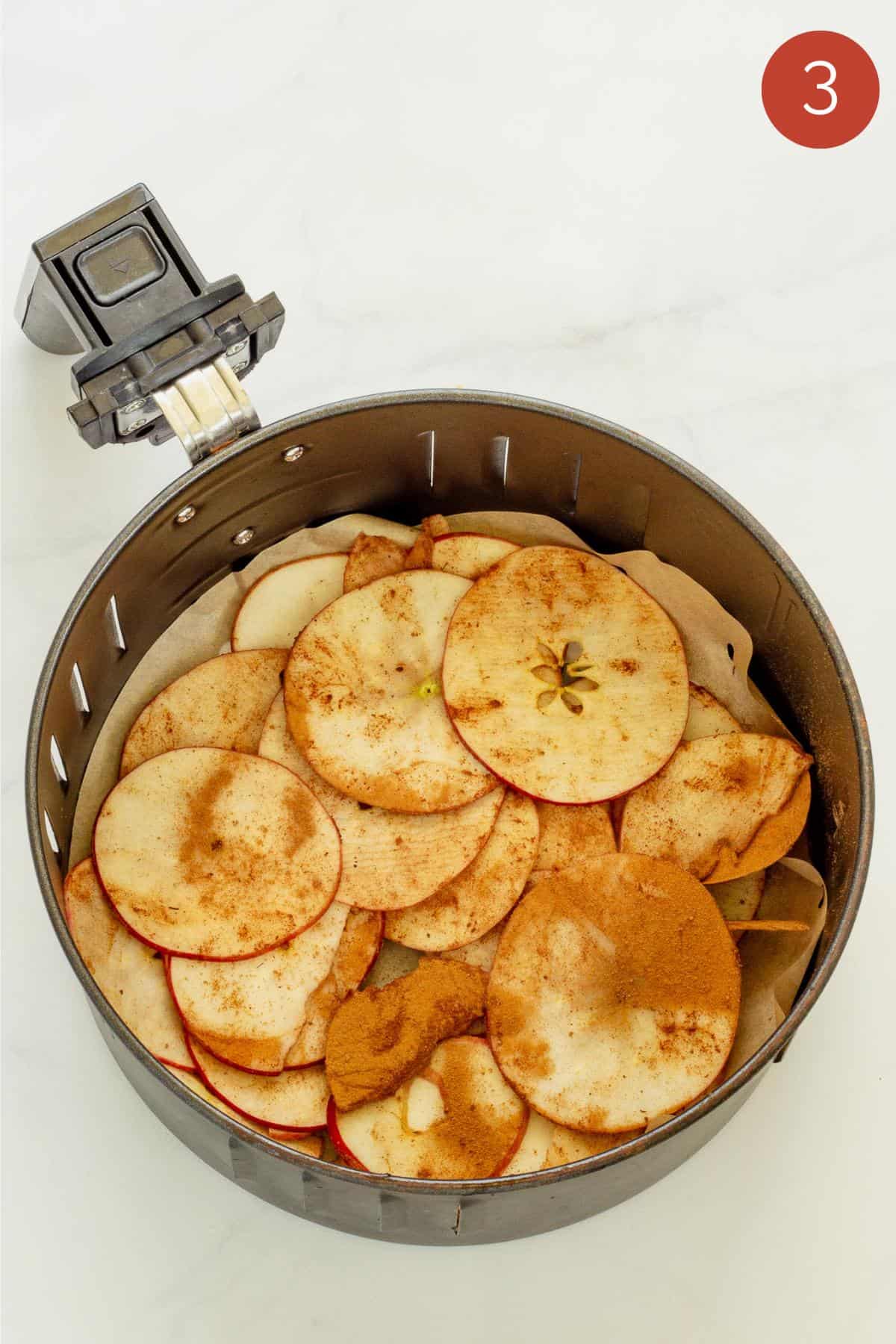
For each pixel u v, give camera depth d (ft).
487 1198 2.04
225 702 2.41
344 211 2.68
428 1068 2.27
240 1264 2.34
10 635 2.52
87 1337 2.32
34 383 2.59
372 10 2.73
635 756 2.38
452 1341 2.33
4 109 2.67
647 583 2.45
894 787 2.52
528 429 2.35
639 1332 2.34
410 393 2.29
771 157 2.73
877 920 2.46
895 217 2.71
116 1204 2.36
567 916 2.31
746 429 2.64
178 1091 1.99
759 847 2.35
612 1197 2.22
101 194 2.65
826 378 2.66
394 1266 2.35
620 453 2.33
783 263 2.69
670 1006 2.27
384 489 2.47
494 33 2.74
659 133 2.73
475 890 2.35
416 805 2.36
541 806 2.39
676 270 2.68
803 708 2.39
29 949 2.43
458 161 2.70
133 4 2.70
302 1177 2.08
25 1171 2.36
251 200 2.67
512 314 2.66
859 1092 2.40
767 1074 2.40
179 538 2.35
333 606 2.43
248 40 2.71
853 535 2.61
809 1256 2.36
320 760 2.38
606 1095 2.25
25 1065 2.40
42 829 2.12
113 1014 2.02
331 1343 2.33
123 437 2.33
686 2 2.77
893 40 2.77
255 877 2.32
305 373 2.63
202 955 2.29
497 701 2.40
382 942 2.35
